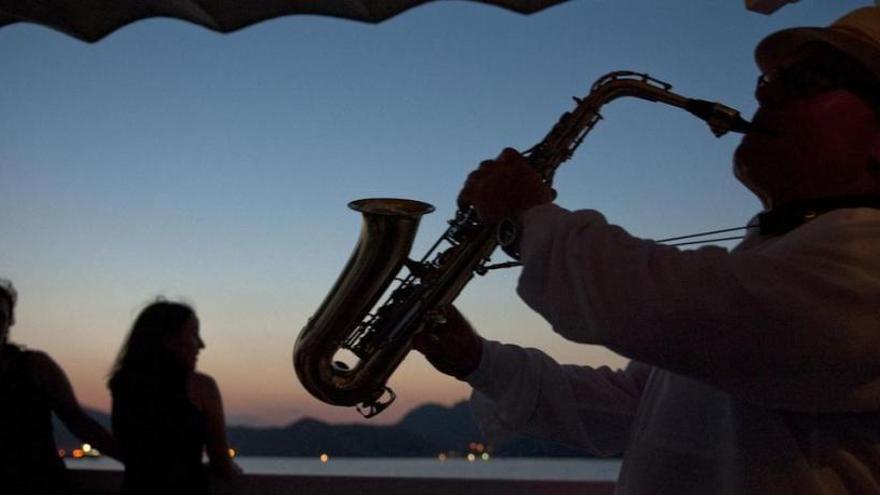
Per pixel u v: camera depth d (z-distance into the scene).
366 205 1.77
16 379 3.60
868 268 1.13
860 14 1.37
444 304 1.70
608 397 1.71
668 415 1.35
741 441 1.24
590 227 1.27
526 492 3.60
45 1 3.61
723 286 1.16
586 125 1.85
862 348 1.12
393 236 1.72
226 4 3.47
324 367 1.77
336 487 3.80
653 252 1.22
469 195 1.41
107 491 4.16
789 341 1.14
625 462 1.43
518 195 1.37
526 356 1.70
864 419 1.20
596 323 1.20
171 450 3.46
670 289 1.17
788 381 1.16
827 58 1.34
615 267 1.21
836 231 1.17
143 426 3.46
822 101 1.30
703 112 1.65
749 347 1.15
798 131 1.31
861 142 1.29
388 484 3.75
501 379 1.67
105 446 3.75
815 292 1.13
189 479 3.48
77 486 4.18
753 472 1.21
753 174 1.37
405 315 1.71
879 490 1.16
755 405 1.25
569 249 1.25
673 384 1.38
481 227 1.69
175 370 3.53
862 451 1.19
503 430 1.80
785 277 1.15
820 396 1.16
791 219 1.31
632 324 1.18
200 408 3.57
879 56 1.29
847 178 1.30
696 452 1.30
